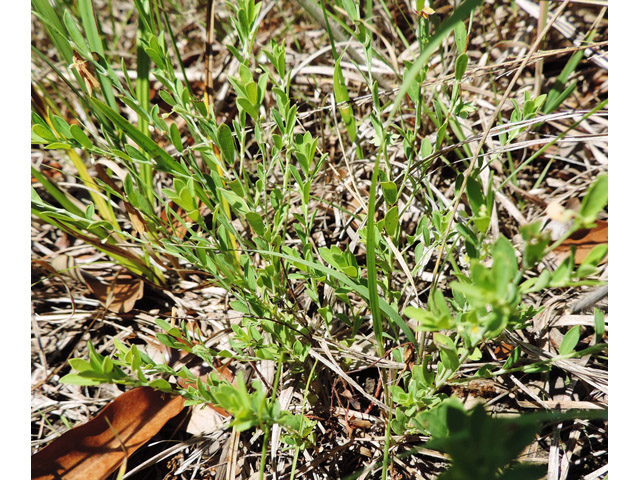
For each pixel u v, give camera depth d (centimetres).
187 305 27
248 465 22
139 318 27
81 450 21
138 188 23
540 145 30
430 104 30
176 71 37
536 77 29
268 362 24
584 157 29
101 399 25
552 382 22
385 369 21
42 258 30
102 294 28
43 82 34
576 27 33
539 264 26
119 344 17
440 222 20
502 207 28
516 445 13
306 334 21
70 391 25
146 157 21
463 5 13
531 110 20
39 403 25
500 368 22
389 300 21
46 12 24
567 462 19
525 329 23
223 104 34
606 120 29
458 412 14
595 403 20
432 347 21
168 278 29
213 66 37
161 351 26
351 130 24
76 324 28
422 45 21
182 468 22
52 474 20
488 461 12
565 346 17
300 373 23
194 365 25
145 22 23
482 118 29
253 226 19
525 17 34
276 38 38
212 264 21
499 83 32
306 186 20
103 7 41
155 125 20
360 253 28
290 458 21
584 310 23
